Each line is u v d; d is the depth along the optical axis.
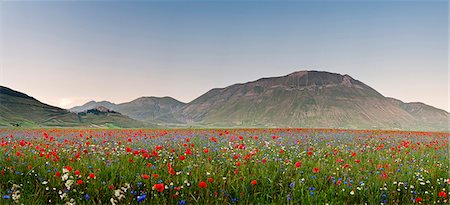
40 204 6.62
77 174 7.54
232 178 8.39
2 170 8.29
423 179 8.92
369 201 7.35
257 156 11.57
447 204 7.35
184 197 7.18
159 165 9.38
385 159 11.85
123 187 7.20
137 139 17.88
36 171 8.67
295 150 13.59
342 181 8.19
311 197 7.11
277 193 7.71
